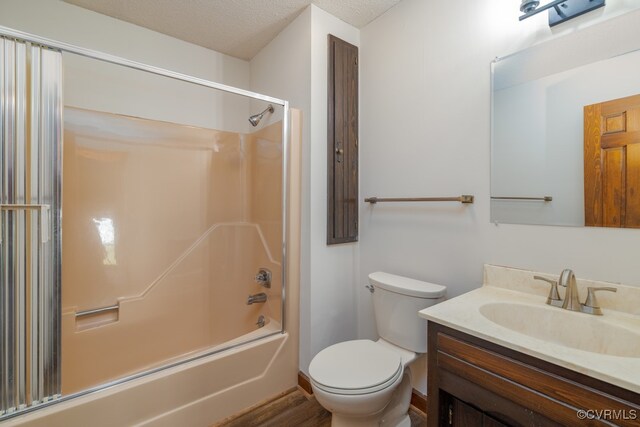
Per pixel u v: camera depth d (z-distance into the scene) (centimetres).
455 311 110
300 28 191
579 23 115
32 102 117
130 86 204
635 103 104
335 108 191
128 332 190
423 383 165
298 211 193
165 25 206
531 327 115
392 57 184
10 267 112
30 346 116
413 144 172
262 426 156
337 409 122
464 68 149
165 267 209
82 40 188
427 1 165
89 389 129
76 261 180
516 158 132
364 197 202
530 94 128
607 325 100
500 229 137
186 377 149
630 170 104
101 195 190
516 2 132
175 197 216
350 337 203
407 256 176
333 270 193
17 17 171
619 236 107
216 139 235
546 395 80
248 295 235
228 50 238
